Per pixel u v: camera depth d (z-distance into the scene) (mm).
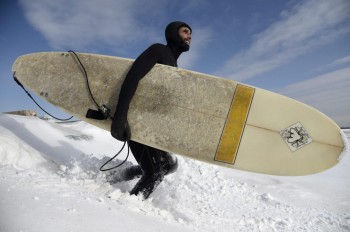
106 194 2037
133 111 2451
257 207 3389
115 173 2527
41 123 3834
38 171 2244
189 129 2455
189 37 2543
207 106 2516
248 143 2500
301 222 3078
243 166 2469
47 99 2752
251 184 4395
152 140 2373
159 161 2287
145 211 1957
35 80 2842
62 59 2836
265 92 2607
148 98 2484
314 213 3406
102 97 2600
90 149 4074
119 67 2645
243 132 2510
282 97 2604
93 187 2137
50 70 2830
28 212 1222
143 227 1512
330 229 2977
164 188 2766
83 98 2654
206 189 3670
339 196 4148
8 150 2342
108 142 4895
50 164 2588
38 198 1436
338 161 2486
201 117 2490
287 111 2570
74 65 2775
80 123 5875
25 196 1424
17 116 3697
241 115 2533
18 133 3119
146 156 2299
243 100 2561
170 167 2338
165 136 2406
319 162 2488
